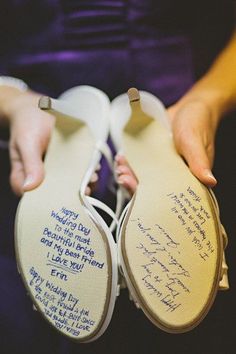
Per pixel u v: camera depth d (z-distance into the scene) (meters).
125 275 0.31
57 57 0.51
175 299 0.31
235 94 0.48
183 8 0.50
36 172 0.36
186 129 0.37
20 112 0.45
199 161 0.35
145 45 0.50
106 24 0.50
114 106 0.43
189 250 0.32
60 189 0.35
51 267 0.32
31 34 0.52
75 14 0.50
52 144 0.39
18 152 0.44
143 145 0.37
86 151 0.38
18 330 0.51
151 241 0.32
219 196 0.52
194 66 0.52
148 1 0.49
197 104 0.42
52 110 0.35
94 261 0.32
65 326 0.32
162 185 0.34
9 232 0.53
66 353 0.49
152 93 0.51
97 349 0.49
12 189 0.50
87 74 0.52
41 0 0.51
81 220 0.33
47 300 0.32
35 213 0.34
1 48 0.53
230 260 0.50
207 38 0.52
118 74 0.51
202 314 0.31
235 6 0.51
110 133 0.46
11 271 0.51
